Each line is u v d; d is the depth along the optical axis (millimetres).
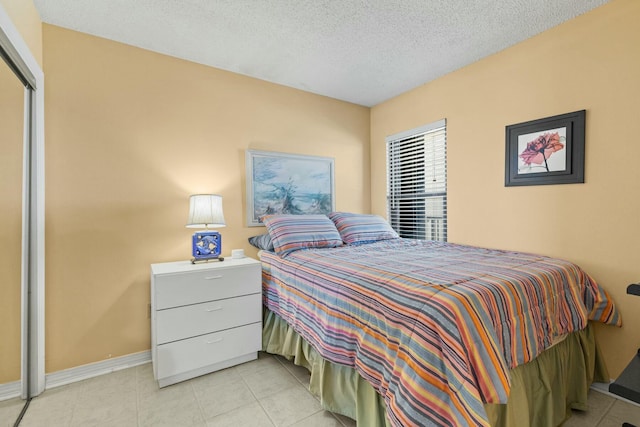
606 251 1847
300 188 3057
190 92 2467
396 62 2537
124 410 1641
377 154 3529
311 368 1794
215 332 2014
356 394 1388
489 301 1180
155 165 2307
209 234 2295
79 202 2029
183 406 1671
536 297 1384
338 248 2412
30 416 1596
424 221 3059
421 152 3061
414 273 1464
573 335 1682
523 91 2227
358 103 3465
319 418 1562
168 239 2350
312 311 1701
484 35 2156
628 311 1766
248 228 2750
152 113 2303
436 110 2854
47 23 1945
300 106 3066
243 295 2127
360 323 1367
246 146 2740
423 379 1021
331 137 3287
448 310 1065
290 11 1894
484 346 1045
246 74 2729
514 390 1245
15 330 1708
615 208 1811
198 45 2258
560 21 2000
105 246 2113
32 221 1813
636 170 1734
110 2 1785
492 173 2430
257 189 2791
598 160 1871
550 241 2094
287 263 2080
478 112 2516
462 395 950
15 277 1703
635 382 1029
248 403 1692
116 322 2137
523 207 2240
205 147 2533
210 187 2555
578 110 1947
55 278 1946
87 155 2059
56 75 1963
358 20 1986
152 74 2309
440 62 2543
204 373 1996
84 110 2053
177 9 1860
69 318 1983
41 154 1866
